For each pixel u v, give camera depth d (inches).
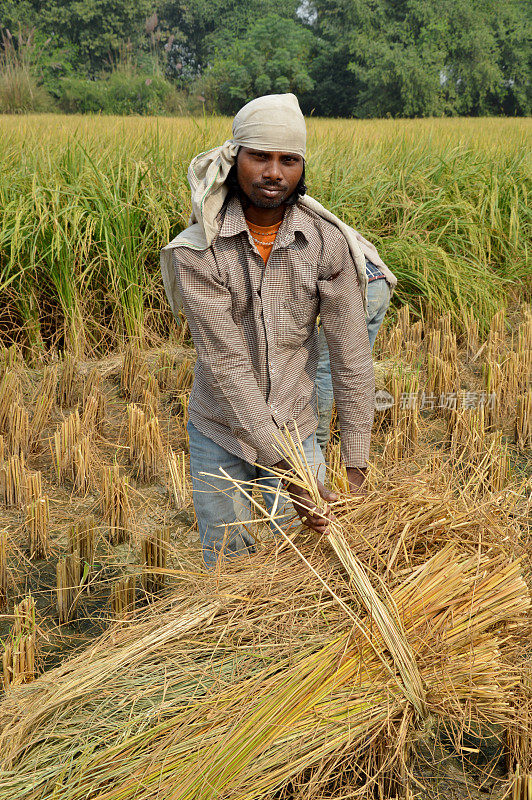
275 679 69.2
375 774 69.5
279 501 90.0
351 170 281.1
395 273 248.5
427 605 74.5
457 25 1658.5
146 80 797.2
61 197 232.2
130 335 225.6
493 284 259.4
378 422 173.3
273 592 77.4
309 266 79.0
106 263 229.3
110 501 129.0
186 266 78.2
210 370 80.7
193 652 73.5
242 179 75.0
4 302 224.4
